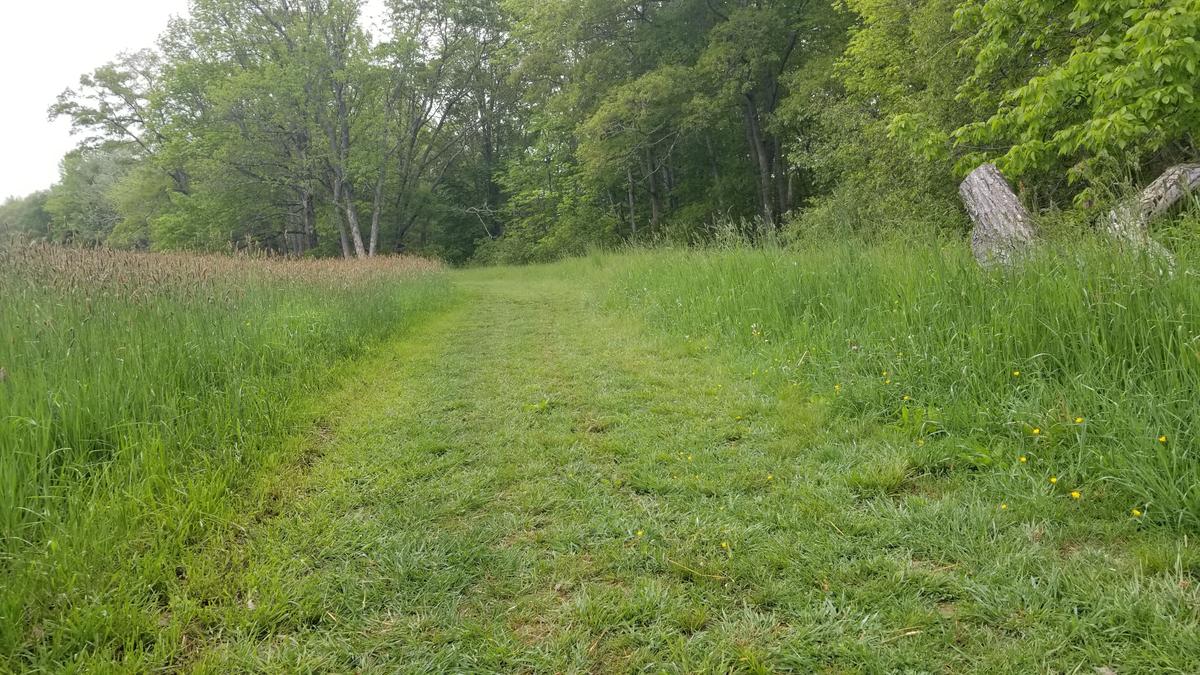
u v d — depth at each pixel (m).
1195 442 2.53
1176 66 5.49
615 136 24.47
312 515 2.85
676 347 6.43
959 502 2.71
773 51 21.11
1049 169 8.16
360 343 7.01
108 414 3.21
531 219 33.50
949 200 10.53
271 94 28.11
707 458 3.40
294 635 2.04
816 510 2.70
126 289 5.02
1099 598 1.98
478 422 4.26
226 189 30.83
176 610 2.09
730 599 2.15
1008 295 4.10
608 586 2.27
